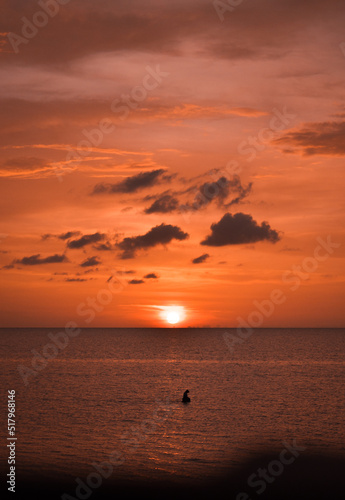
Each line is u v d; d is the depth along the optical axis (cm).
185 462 3712
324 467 3578
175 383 8525
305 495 3031
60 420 5159
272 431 4753
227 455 3903
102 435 4525
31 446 4091
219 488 3156
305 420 5281
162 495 3034
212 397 6881
